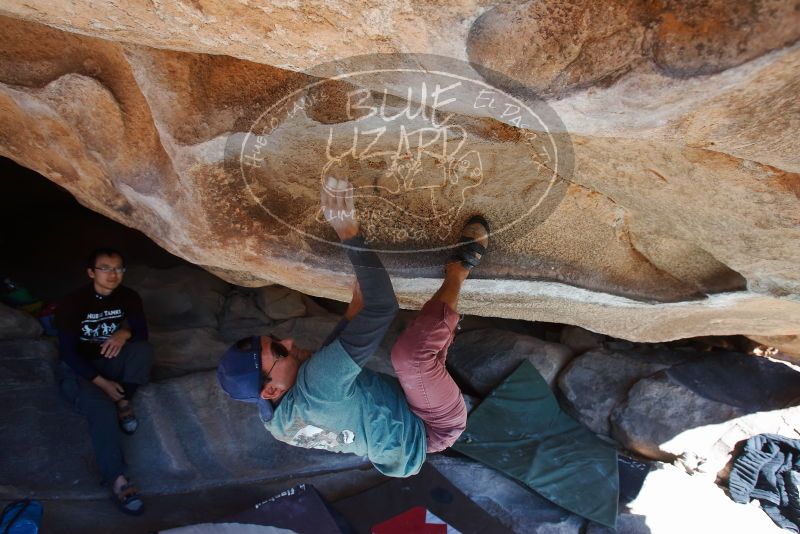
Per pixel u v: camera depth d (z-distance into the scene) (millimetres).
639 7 1133
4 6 1402
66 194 5082
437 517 3664
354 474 3930
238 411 3998
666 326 3555
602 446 4375
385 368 4602
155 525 3371
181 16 1314
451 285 2234
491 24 1206
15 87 2131
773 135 1344
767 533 3896
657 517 3941
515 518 3883
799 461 4102
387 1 1191
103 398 3424
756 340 4602
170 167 2275
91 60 2078
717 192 1940
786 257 2225
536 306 3396
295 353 2055
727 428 4328
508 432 4418
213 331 4484
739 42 1082
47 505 3219
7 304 3998
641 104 1237
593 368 4789
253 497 3689
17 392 3559
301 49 1365
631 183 2135
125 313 3568
